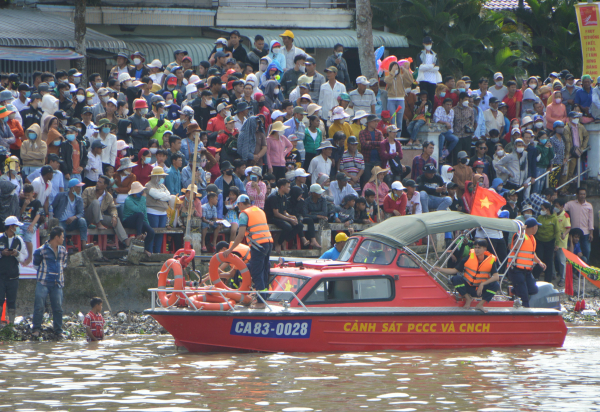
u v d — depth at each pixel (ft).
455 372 146.00
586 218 279.90
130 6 359.87
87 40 320.09
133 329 192.34
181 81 260.42
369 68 304.91
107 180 206.39
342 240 192.13
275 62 264.93
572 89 306.96
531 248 195.83
